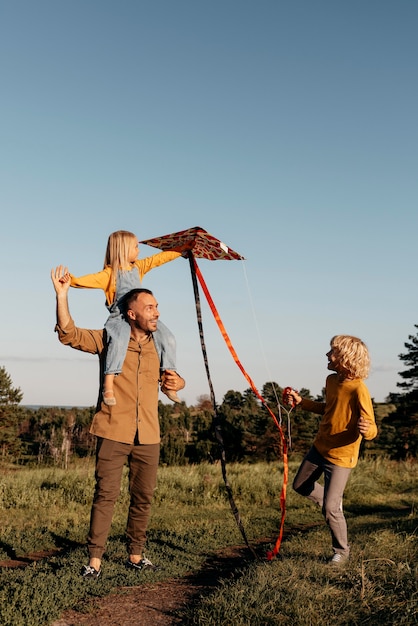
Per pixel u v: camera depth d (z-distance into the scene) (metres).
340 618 3.46
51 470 12.33
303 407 5.54
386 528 6.64
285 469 5.65
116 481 4.70
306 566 4.58
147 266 5.21
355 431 4.86
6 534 6.90
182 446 47.47
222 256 5.54
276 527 8.18
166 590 4.58
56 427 61.69
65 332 4.49
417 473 15.55
